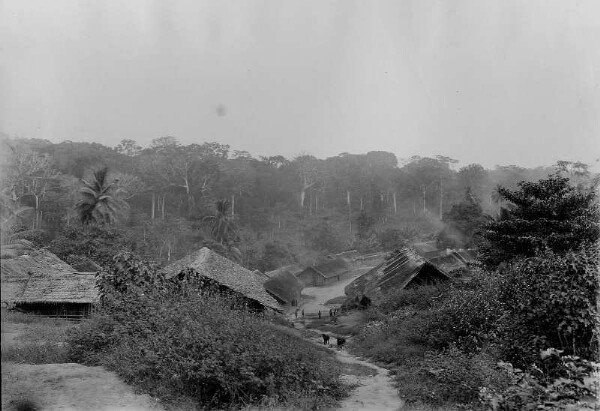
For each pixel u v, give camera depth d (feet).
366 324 74.64
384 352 50.72
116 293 41.01
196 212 237.66
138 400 25.03
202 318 32.68
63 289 67.87
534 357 29.17
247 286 80.33
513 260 59.21
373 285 94.07
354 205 287.69
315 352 48.70
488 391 24.02
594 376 21.85
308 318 113.60
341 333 77.77
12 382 25.84
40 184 176.55
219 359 27.73
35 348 34.27
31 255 80.28
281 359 30.37
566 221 60.64
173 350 28.45
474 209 169.99
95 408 23.50
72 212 175.22
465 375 30.50
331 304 143.33
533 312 30.25
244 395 27.04
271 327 51.98
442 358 38.14
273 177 303.48
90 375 28.32
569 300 28.68
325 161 318.65
